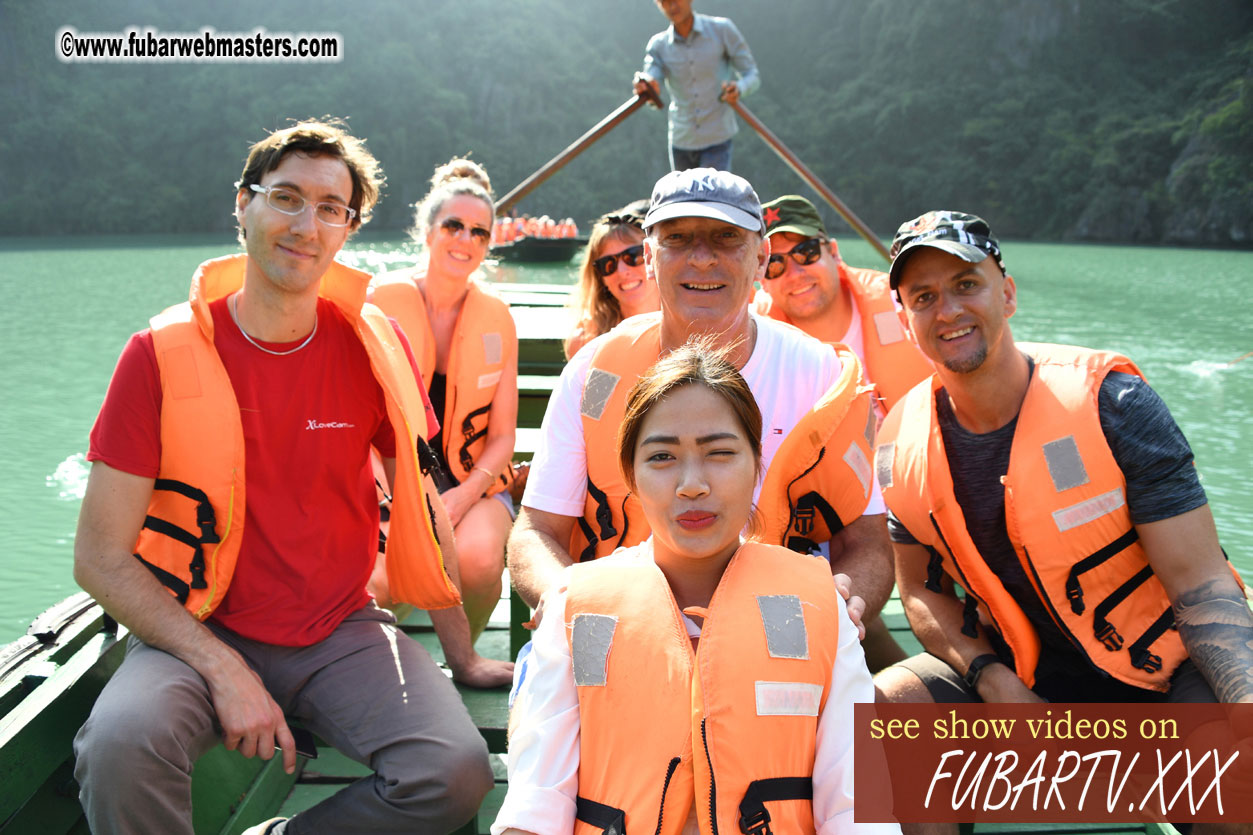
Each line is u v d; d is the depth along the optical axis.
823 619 1.64
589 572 1.71
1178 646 2.15
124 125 68.75
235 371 2.14
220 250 36.44
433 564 2.34
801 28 86.44
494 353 3.38
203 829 2.25
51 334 12.81
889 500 2.39
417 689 2.11
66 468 6.73
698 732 1.55
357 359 2.27
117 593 1.98
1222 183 50.81
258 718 1.97
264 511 2.15
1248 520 5.75
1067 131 65.25
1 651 2.41
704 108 6.54
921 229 2.15
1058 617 2.17
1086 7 72.12
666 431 1.62
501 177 74.62
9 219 61.06
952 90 72.25
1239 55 62.25
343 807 2.03
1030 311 15.86
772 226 3.59
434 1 81.75
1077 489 2.12
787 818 1.54
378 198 2.28
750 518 2.09
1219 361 11.04
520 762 1.63
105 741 1.81
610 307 4.09
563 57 83.00
